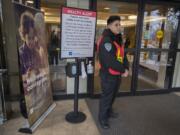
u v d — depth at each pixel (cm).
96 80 348
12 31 288
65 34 219
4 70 237
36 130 226
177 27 368
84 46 241
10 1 275
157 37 363
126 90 368
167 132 235
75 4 306
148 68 378
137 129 239
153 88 389
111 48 214
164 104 327
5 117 245
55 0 299
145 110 298
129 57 352
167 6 352
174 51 376
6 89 253
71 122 248
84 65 253
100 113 244
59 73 332
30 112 221
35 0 287
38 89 243
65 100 328
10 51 292
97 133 226
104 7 322
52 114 270
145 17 343
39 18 251
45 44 275
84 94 341
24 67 206
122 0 321
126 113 285
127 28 338
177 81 401
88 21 233
